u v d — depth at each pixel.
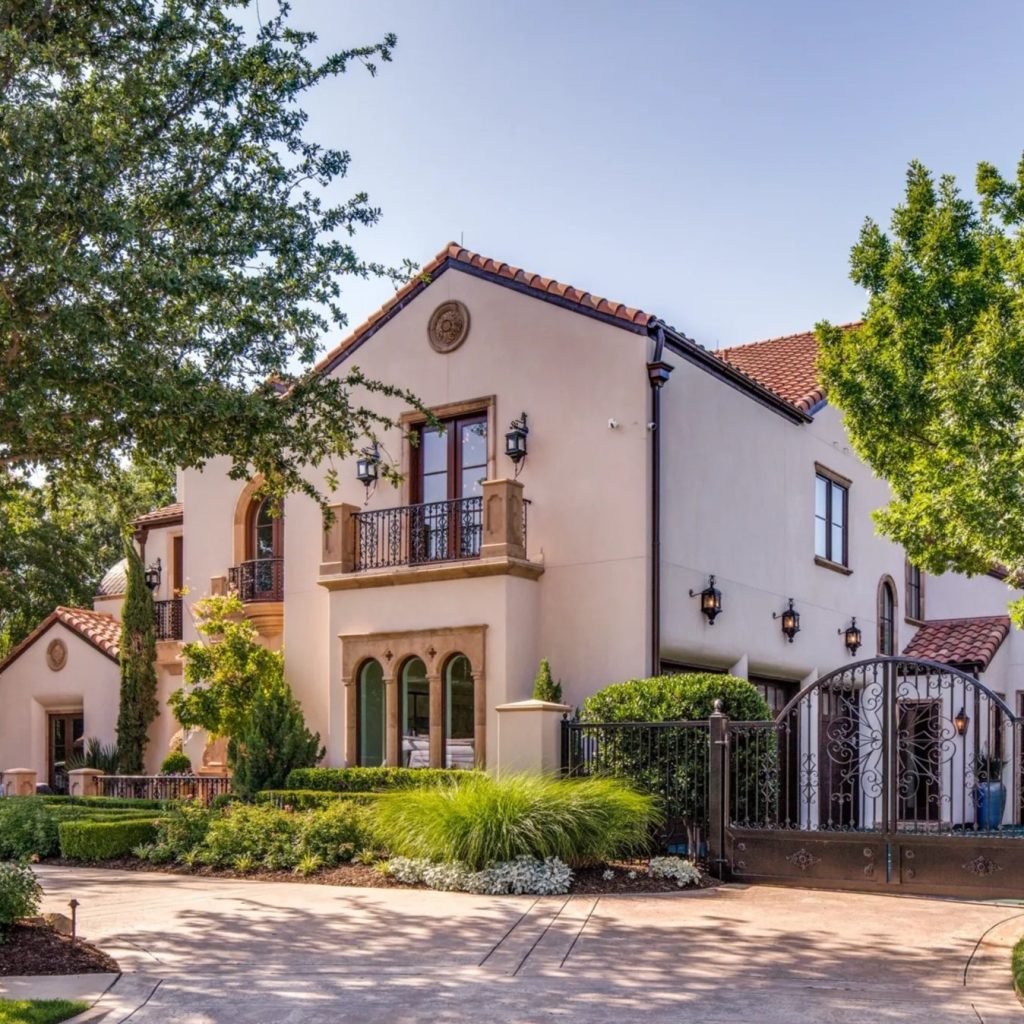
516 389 16.88
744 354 24.20
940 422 12.84
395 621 16.72
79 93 10.27
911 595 24.77
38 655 23.55
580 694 15.77
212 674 17.78
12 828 15.09
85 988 7.74
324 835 13.15
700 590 16.69
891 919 10.18
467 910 10.53
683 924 9.93
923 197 14.74
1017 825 11.87
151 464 11.70
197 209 10.62
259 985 7.90
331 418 12.09
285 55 11.30
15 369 9.83
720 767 12.46
